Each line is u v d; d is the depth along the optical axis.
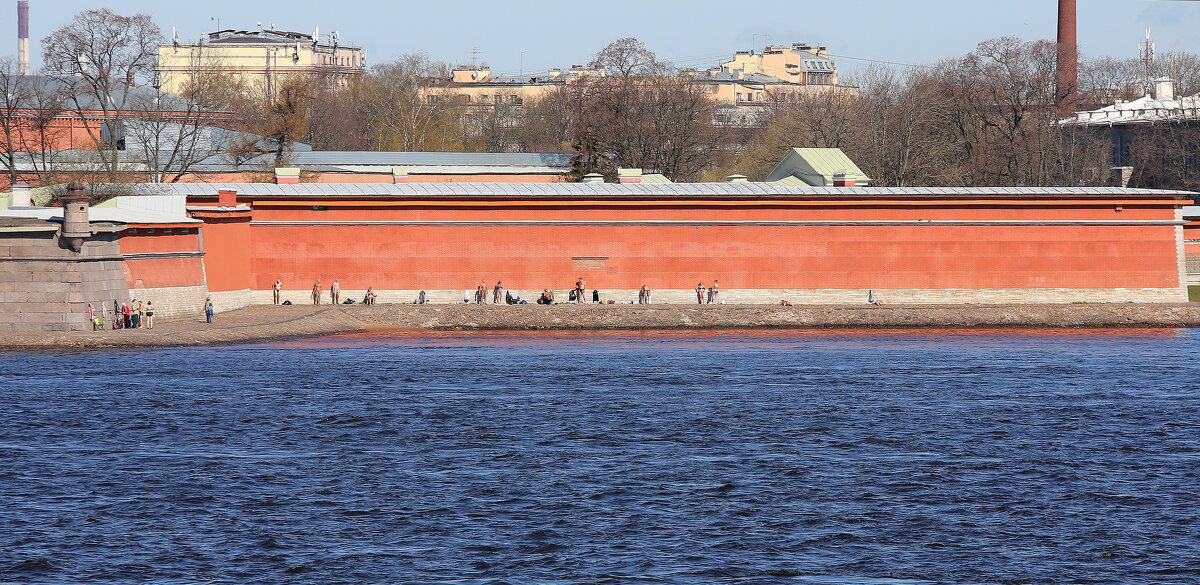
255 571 138.12
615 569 139.38
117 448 189.88
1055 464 183.38
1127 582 136.25
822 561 142.00
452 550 144.88
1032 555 143.88
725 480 174.25
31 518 154.25
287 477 174.50
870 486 171.25
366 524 153.88
